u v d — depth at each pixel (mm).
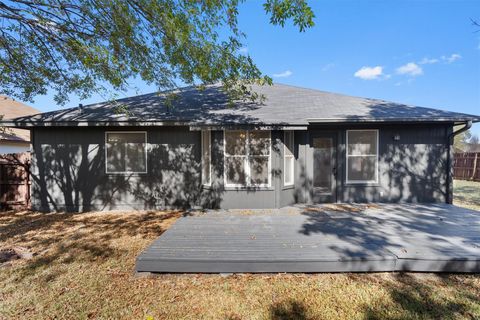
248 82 5746
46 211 7492
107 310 2711
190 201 7629
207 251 3703
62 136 7512
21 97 7164
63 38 5367
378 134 7746
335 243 4012
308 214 6156
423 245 3896
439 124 7742
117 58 5305
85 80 6285
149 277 3408
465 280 3287
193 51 4949
